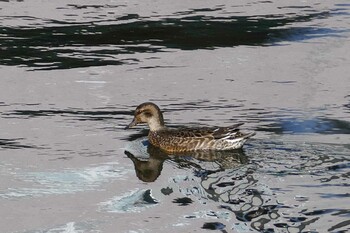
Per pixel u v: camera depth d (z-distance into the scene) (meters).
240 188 15.05
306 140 17.25
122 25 27.36
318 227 13.51
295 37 25.83
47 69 23.00
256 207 14.27
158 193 15.20
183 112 19.69
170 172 16.11
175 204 14.68
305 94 20.80
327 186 14.84
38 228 14.16
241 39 25.77
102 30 26.81
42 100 20.58
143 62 23.64
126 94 21.03
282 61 23.58
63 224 14.27
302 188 14.80
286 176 15.31
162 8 29.50
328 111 19.47
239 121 18.98
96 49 24.86
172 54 24.39
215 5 29.81
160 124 17.73
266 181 15.20
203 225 13.86
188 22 27.66
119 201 15.01
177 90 21.30
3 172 16.34
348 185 14.86
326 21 27.48
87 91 21.25
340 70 22.66
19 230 14.10
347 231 13.36
